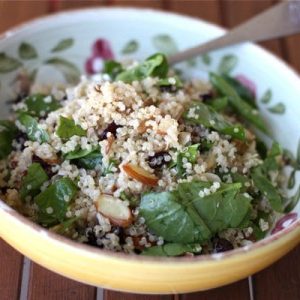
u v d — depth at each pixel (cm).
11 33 39
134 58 43
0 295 31
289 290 32
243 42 41
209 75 41
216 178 32
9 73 39
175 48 42
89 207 31
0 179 34
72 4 49
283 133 38
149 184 31
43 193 31
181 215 29
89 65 42
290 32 41
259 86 40
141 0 50
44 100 37
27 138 35
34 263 32
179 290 28
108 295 31
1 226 28
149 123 32
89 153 32
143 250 30
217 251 31
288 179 36
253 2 51
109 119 32
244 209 31
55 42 41
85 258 26
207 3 51
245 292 32
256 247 27
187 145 32
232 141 35
